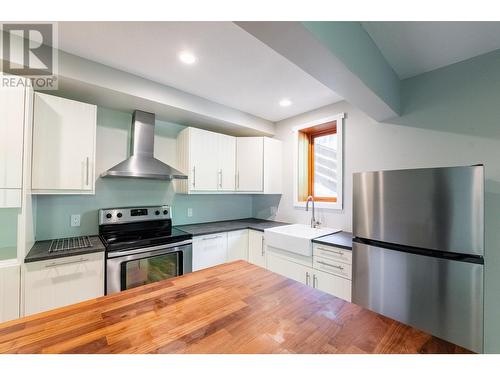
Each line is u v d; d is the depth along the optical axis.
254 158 2.96
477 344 1.16
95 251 1.67
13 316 1.40
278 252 2.41
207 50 1.58
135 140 2.27
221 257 2.51
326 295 0.90
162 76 1.95
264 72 1.88
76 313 0.74
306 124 2.84
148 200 2.55
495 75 1.56
